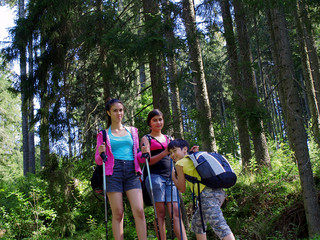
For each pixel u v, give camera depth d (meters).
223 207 8.62
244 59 10.00
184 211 7.69
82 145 9.41
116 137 3.56
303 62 11.97
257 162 9.84
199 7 8.53
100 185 3.49
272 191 8.09
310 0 7.68
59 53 9.20
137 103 12.76
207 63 8.80
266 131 8.98
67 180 8.78
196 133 10.40
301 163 6.57
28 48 9.56
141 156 3.57
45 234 7.92
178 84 7.36
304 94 23.84
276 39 7.04
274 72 10.28
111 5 8.80
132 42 6.71
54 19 8.59
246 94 8.68
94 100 12.34
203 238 3.65
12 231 7.46
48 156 9.25
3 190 8.57
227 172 3.44
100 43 8.12
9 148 18.75
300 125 6.67
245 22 8.86
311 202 6.34
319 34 14.88
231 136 13.90
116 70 8.62
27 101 10.20
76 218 9.05
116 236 3.33
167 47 6.75
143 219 3.40
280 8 6.63
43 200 8.55
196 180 3.53
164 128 7.46
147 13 7.05
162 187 4.00
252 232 6.92
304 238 6.34
